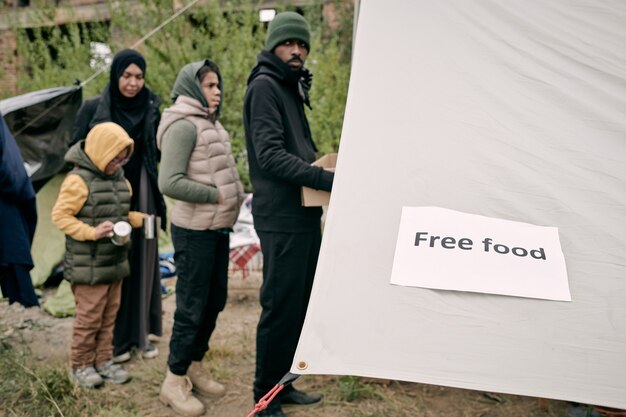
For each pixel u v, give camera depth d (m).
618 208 1.47
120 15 7.28
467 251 1.40
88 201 2.94
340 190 1.55
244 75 6.88
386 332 1.32
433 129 1.66
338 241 1.46
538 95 1.72
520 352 1.26
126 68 3.24
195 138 2.68
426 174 1.57
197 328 2.76
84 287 2.99
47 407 2.75
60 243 4.85
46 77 7.87
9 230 3.04
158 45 7.07
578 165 1.56
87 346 3.05
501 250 1.40
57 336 3.79
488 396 2.98
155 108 3.43
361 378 3.12
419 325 1.32
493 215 1.48
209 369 3.26
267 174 2.53
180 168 2.63
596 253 1.39
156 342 3.72
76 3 8.73
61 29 8.78
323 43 7.67
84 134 3.45
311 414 2.79
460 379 1.24
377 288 1.38
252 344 3.67
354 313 1.35
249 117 2.54
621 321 1.28
